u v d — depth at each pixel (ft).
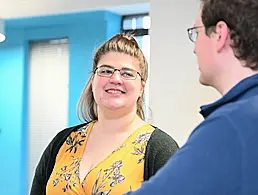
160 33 10.64
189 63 10.30
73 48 13.76
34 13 12.97
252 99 2.68
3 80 15.03
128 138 5.16
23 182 14.64
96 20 13.25
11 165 14.80
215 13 2.88
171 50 10.50
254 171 2.46
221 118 2.60
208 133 2.56
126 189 4.72
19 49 14.84
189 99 10.26
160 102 10.55
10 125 14.90
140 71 5.38
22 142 14.69
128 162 4.93
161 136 5.09
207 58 2.97
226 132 2.53
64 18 13.75
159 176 2.55
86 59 13.52
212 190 2.43
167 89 10.50
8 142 14.89
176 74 10.43
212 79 2.99
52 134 14.47
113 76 5.21
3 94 15.02
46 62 14.58
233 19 2.81
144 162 4.89
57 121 14.40
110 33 13.24
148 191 2.48
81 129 5.52
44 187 5.42
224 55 2.88
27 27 14.61
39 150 14.62
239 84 2.76
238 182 2.44
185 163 2.50
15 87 14.88
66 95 14.26
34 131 14.73
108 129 5.25
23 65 14.78
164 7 10.62
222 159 2.47
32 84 14.80
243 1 2.77
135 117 5.34
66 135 5.53
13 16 13.37
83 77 13.56
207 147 2.51
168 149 4.93
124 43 5.35
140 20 13.25
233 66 2.85
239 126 2.55
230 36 2.84
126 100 5.18
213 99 9.98
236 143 2.50
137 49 5.41
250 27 2.76
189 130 10.25
